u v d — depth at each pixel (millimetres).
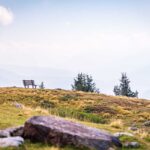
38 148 17875
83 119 36031
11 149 16734
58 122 19656
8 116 27578
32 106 49875
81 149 17984
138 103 58844
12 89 65188
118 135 21688
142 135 23656
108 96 65125
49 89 67438
